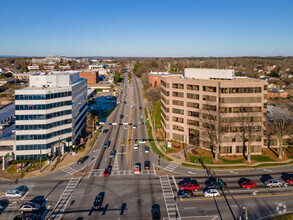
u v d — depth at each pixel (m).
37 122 70.25
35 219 42.31
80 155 75.19
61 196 51.12
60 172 63.22
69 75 82.00
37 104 69.69
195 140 82.56
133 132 100.31
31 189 54.16
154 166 67.06
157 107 110.75
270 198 50.12
